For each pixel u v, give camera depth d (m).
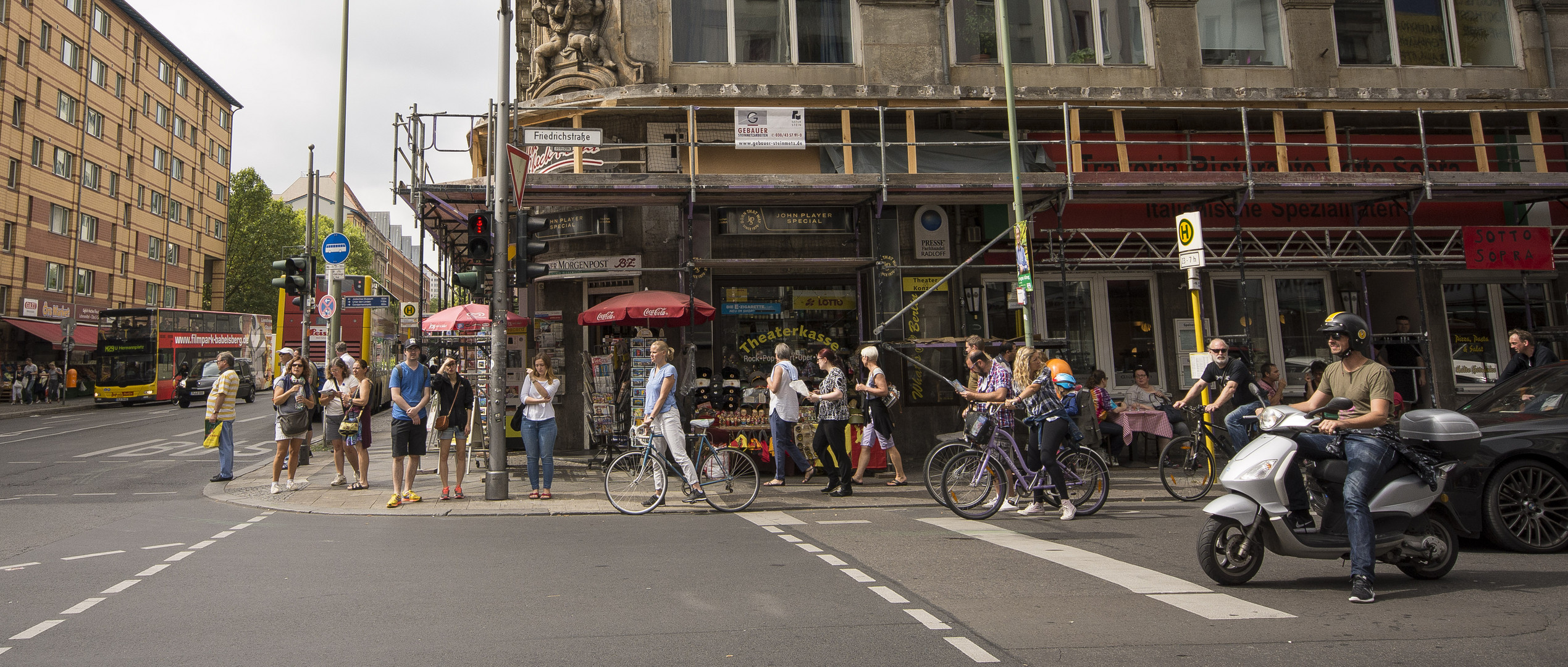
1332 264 14.33
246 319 43.22
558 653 4.30
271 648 4.43
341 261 17.72
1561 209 15.71
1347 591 5.54
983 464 8.95
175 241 58.16
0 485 12.26
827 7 14.86
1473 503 6.80
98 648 4.46
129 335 35.03
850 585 5.76
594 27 14.45
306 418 11.38
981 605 5.21
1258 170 15.10
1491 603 5.18
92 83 48.00
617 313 12.24
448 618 5.01
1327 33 15.66
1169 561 6.55
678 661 4.14
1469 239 14.03
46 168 43.88
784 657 4.20
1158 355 15.22
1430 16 16.08
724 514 9.36
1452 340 15.82
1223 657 4.14
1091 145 15.06
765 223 14.31
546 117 14.54
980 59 15.09
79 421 26.44
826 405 10.68
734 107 13.97
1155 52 15.34
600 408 12.84
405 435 10.08
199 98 61.69
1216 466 10.40
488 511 9.62
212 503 10.61
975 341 9.64
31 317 42.19
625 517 9.27
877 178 12.61
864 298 14.71
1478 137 14.22
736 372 14.26
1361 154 15.47
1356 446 5.53
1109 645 4.36
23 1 42.09
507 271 10.74
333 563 6.72
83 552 7.29
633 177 12.24
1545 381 7.51
